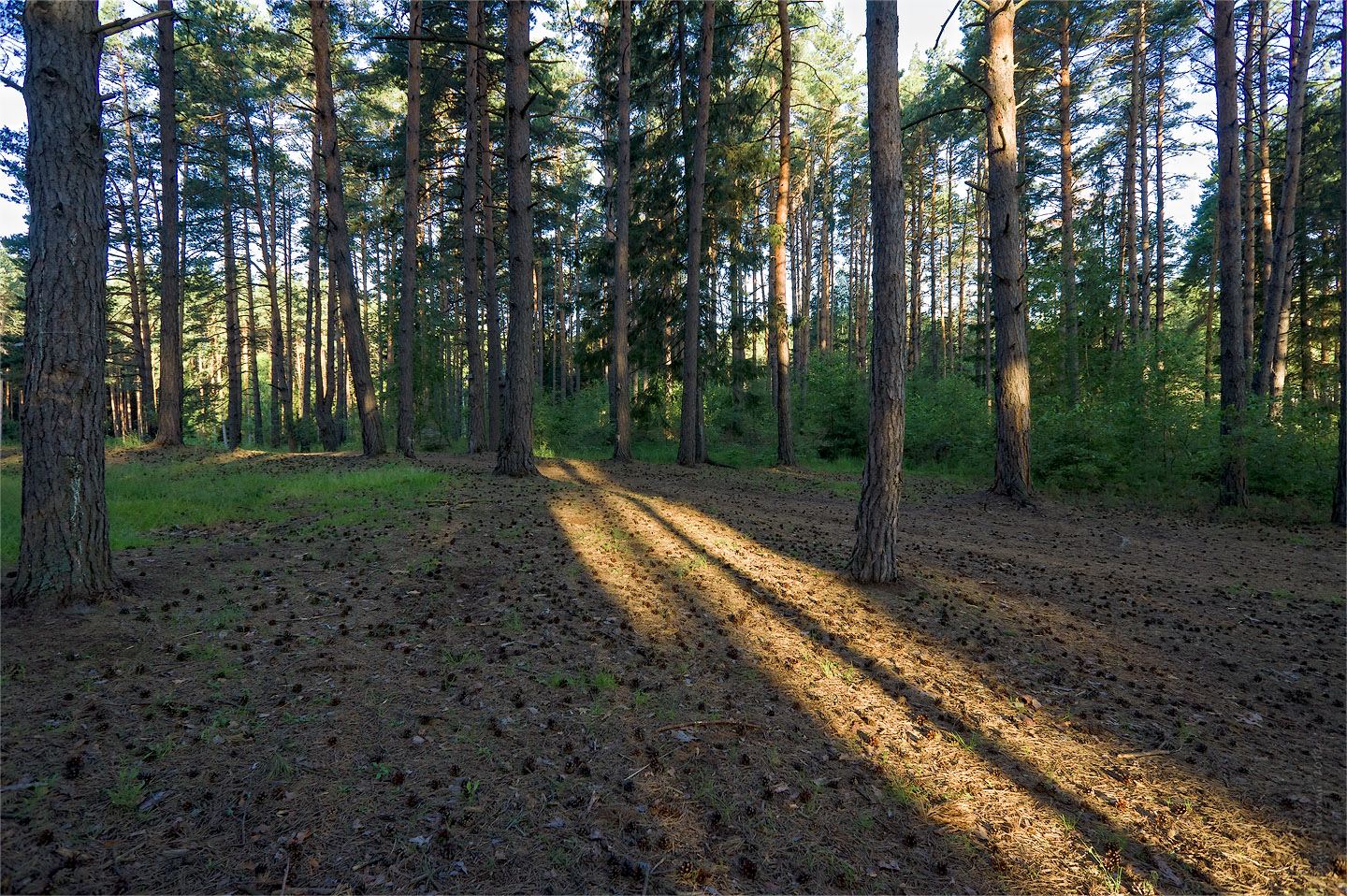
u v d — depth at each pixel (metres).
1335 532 11.04
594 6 21.28
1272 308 16.47
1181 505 13.37
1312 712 4.71
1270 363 16.61
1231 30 12.86
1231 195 13.14
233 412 24.55
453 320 29.41
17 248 25.42
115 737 3.15
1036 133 24.59
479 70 19.31
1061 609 6.77
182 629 4.39
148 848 2.49
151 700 3.51
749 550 8.23
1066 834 3.16
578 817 2.94
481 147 20.69
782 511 11.98
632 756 3.49
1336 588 7.81
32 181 4.42
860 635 5.60
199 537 6.95
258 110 26.50
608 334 20.64
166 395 16.95
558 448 21.88
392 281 26.67
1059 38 19.56
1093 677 5.14
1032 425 15.68
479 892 2.45
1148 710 4.62
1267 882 2.89
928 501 13.59
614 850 2.75
